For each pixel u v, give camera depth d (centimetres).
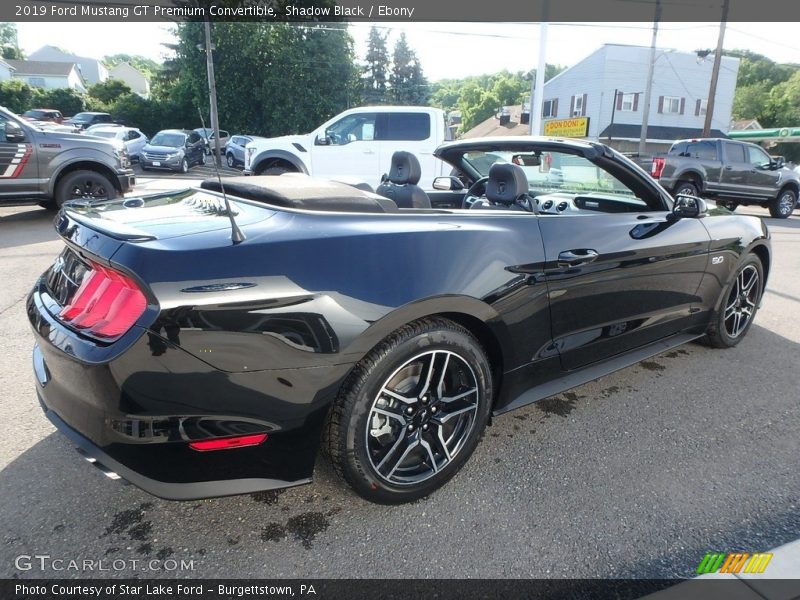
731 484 231
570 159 319
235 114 3278
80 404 171
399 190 313
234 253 171
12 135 714
